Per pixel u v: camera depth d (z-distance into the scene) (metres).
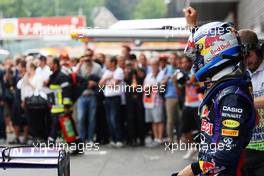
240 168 4.97
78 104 19.22
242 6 15.01
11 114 22.00
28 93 18.66
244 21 14.91
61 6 99.88
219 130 4.91
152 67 18.39
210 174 4.94
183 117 16.16
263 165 6.24
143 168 15.20
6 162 5.93
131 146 19.42
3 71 22.44
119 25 8.55
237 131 4.82
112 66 18.58
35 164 5.85
